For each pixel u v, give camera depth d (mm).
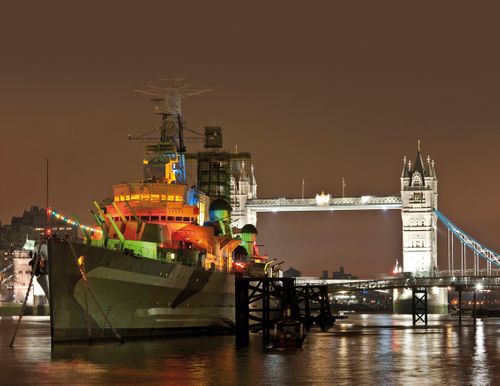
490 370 66562
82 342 79938
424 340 104375
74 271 76562
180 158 109750
